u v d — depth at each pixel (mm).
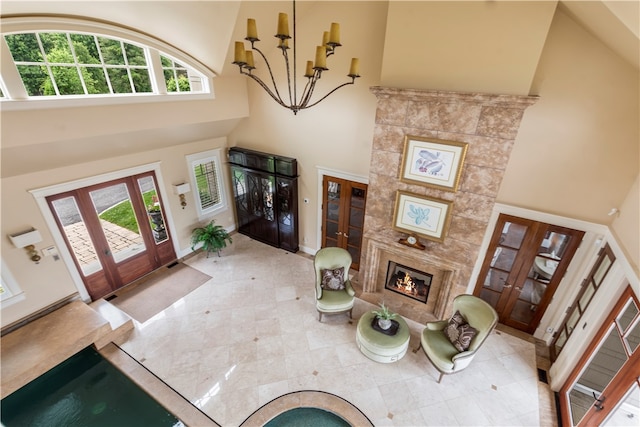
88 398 3771
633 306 3039
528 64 3334
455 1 3410
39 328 4324
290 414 3648
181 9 3859
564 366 3832
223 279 5895
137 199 5527
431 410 3682
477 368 4242
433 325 4320
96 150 4543
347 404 3721
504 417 3631
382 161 4602
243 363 4223
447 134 3998
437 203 4320
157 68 4645
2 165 3688
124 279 5641
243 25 4363
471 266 4488
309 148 5738
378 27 4324
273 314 5066
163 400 3752
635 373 2773
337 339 4625
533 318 4719
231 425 3504
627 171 3514
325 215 6160
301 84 5305
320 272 4992
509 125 3619
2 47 3240
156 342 4520
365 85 4734
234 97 5840
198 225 6773
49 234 4477
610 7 2316
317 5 4660
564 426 3508
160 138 5285
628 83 3256
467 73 3650
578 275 4145
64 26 3598
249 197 6816
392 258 5238
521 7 3166
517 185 4152
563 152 3768
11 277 4199
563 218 3984
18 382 3723
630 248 3137
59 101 3701
